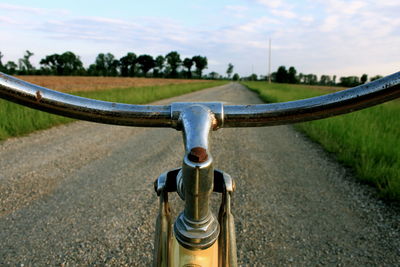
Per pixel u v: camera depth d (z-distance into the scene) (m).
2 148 5.45
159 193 0.68
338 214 3.17
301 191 3.74
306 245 2.65
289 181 4.07
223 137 6.83
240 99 19.20
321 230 2.88
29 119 7.06
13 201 3.39
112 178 4.11
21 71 80.25
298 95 18.97
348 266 2.39
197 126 0.53
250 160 4.99
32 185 3.82
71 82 37.94
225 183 0.66
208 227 0.57
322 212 3.21
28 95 0.55
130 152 5.41
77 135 6.76
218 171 0.69
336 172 4.43
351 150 5.12
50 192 3.64
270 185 3.92
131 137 6.66
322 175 4.30
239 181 4.03
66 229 2.88
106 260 2.46
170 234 0.73
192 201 0.53
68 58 90.50
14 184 3.82
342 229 2.89
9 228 2.88
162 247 0.68
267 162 4.91
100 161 4.84
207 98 19.55
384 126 6.62
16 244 2.64
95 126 7.93
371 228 2.90
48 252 2.55
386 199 3.48
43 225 2.94
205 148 0.48
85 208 3.28
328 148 5.65
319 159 5.11
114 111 0.60
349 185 3.92
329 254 2.53
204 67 112.25
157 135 6.88
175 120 0.59
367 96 0.50
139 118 0.60
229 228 0.64
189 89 29.78
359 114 8.02
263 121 0.59
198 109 0.57
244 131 7.62
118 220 3.04
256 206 3.33
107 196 3.56
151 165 4.67
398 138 5.44
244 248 2.61
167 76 109.38
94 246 2.63
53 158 4.93
